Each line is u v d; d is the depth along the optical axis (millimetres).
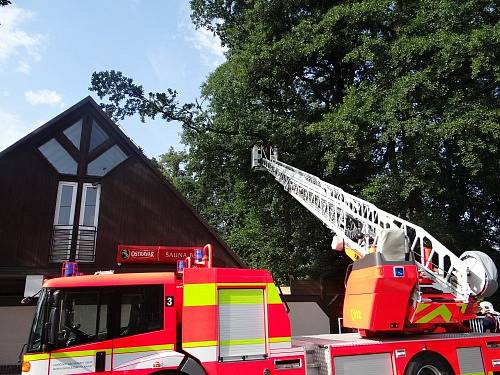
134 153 16984
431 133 14180
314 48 17562
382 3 16375
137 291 6938
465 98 14992
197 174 22812
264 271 7539
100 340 6578
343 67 21016
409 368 7848
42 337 6391
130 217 16391
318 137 18641
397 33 16953
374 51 15922
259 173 20688
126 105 20203
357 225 10969
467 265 8867
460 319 8523
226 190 23812
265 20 19953
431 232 16219
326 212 12523
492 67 14188
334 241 10922
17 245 14992
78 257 15492
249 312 7215
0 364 13453
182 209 17031
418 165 14641
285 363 7211
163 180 17000
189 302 6949
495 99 14984
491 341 8523
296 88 21766
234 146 20562
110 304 6777
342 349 7547
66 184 16094
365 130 15172
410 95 14812
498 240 21312
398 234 8258
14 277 14773
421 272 8781
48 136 16188
